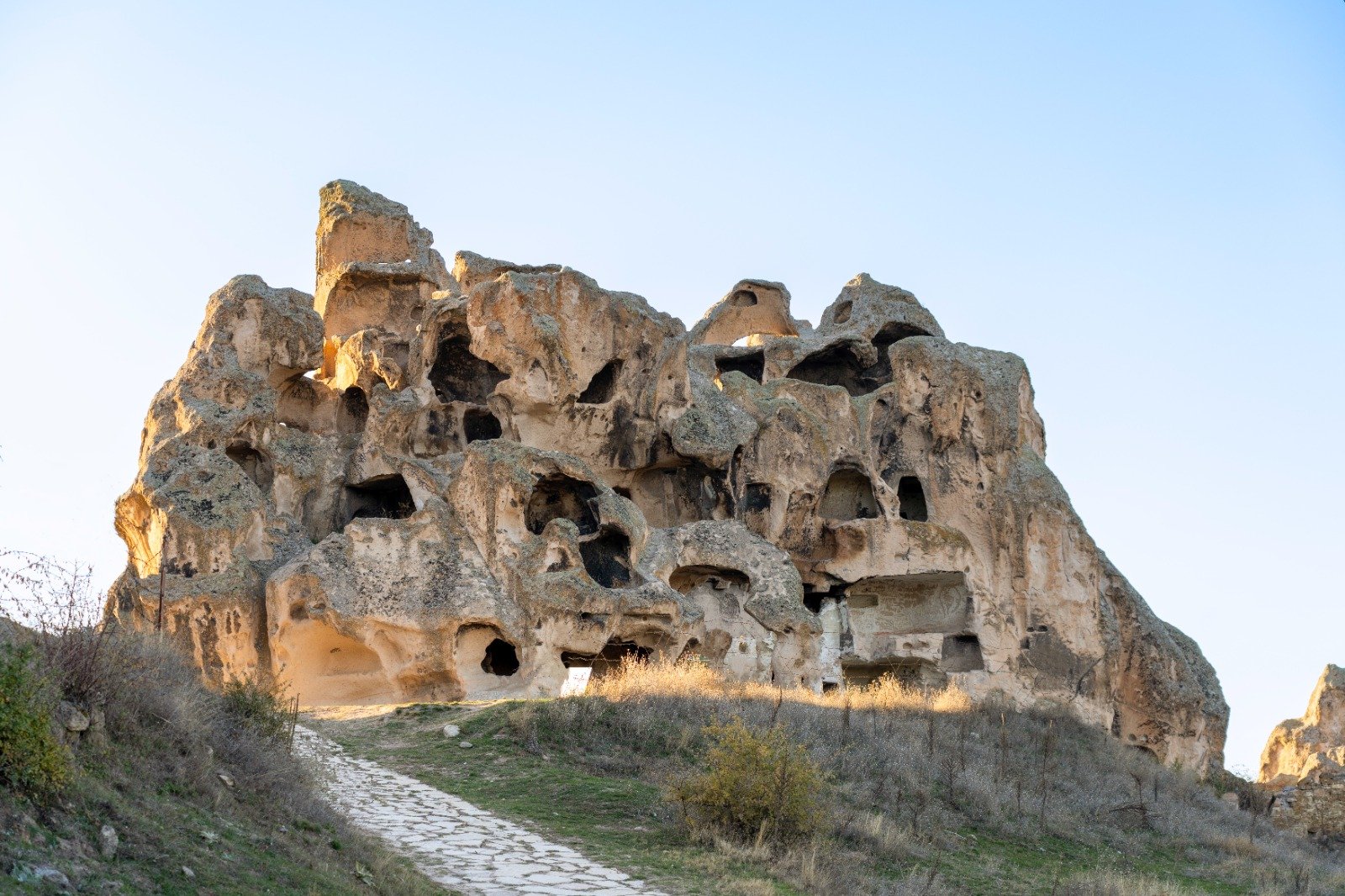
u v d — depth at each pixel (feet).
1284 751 171.83
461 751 91.56
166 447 135.54
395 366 151.53
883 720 117.08
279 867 51.65
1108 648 161.68
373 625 125.08
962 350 167.73
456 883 61.87
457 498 132.46
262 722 69.77
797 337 176.45
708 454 147.33
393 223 169.48
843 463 162.09
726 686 115.75
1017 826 97.55
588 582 129.59
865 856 80.18
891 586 164.55
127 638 64.28
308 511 145.28
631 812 80.23
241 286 147.95
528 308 144.46
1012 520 162.09
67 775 48.47
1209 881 95.96
